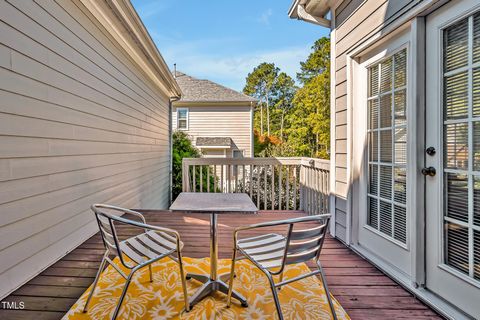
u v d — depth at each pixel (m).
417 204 1.90
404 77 2.10
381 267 2.24
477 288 1.53
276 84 28.50
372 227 2.52
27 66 2.11
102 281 2.04
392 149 2.23
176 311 1.67
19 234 2.02
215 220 1.92
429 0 1.73
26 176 2.10
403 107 2.11
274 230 3.37
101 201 3.41
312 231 1.54
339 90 2.98
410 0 1.90
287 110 27.77
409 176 2.01
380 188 2.40
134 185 4.69
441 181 1.76
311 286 2.00
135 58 4.59
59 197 2.52
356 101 2.72
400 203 2.13
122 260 1.54
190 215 4.11
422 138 1.90
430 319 1.63
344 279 2.12
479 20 1.53
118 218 1.50
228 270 2.25
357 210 2.72
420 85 1.90
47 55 2.35
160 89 6.62
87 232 3.05
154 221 3.77
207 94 12.57
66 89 2.64
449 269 1.70
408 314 1.68
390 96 2.26
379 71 2.41
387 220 2.30
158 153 6.47
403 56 2.10
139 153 4.96
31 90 2.15
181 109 12.19
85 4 2.96
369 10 2.39
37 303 1.77
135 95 4.72
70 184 2.71
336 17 3.06
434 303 1.72
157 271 2.20
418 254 1.90
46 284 2.02
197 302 1.76
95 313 1.64
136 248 1.76
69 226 2.68
